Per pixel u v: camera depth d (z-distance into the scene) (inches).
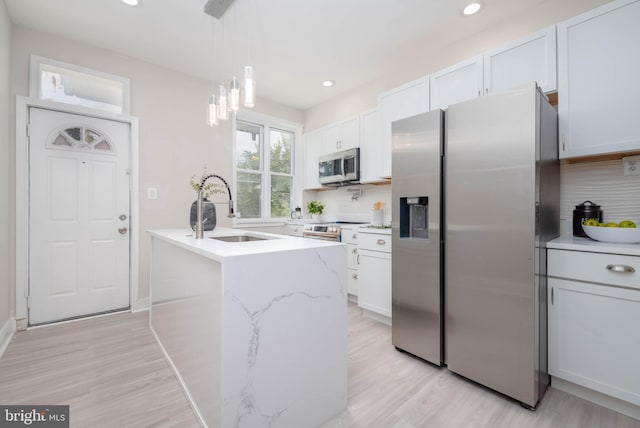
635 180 71.4
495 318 64.4
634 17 62.7
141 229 119.7
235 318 44.3
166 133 126.6
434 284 75.8
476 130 67.8
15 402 61.1
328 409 56.5
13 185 95.2
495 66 84.4
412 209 86.9
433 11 90.6
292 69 128.6
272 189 171.9
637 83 62.7
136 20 94.6
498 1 86.4
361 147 135.1
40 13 90.8
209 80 138.8
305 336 52.9
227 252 47.0
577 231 76.4
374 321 108.5
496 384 64.1
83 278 108.5
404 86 108.3
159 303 87.3
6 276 90.4
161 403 61.1
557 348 64.4
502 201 63.4
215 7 87.7
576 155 70.4
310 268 53.4
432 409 60.1
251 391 46.1
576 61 70.3
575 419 56.9
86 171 108.9
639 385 54.6
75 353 81.9
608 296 57.9
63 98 106.4
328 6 88.1
